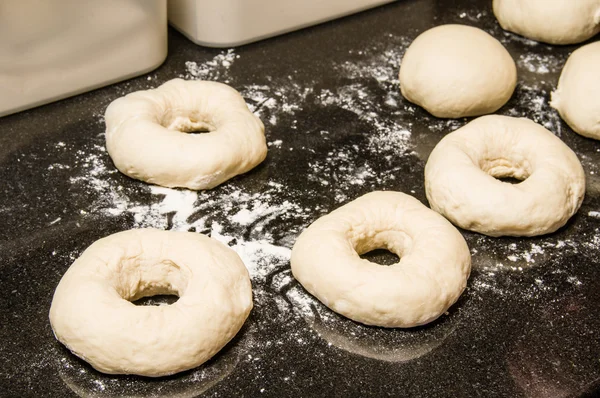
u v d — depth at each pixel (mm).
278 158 672
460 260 581
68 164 659
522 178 671
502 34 798
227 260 573
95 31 685
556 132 706
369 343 561
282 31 774
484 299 587
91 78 704
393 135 694
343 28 792
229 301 554
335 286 566
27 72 675
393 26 797
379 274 565
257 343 559
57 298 552
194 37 758
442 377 543
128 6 688
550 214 620
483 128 667
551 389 539
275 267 599
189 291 555
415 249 584
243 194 646
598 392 542
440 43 718
